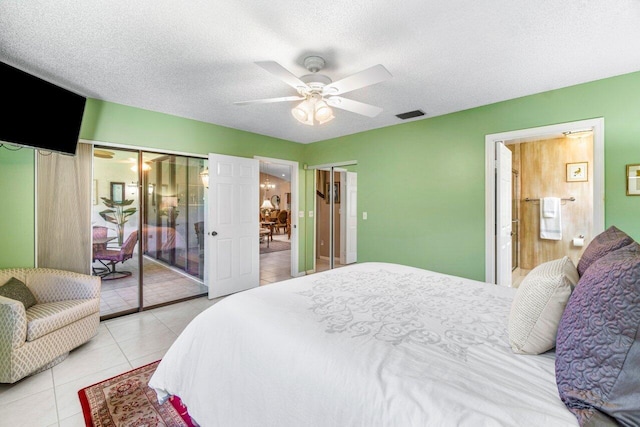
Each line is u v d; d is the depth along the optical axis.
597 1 1.53
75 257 2.85
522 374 0.96
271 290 1.85
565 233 4.56
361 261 4.20
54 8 1.58
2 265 2.47
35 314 2.13
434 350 1.11
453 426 0.75
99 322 2.78
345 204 5.50
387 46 1.97
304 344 1.17
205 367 1.44
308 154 5.05
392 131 3.84
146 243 4.20
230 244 3.96
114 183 3.80
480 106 3.09
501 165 3.09
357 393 0.93
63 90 2.43
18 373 1.93
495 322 1.38
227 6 1.58
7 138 2.06
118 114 3.05
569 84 2.56
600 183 2.44
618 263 0.82
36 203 2.64
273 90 2.71
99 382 2.01
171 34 1.84
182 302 3.68
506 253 3.34
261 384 1.20
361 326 1.32
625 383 0.70
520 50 2.01
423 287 1.94
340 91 2.08
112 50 2.03
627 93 2.34
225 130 3.96
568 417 0.75
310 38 1.88
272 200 13.10
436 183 3.43
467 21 1.70
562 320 0.94
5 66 2.01
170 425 1.62
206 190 3.98
